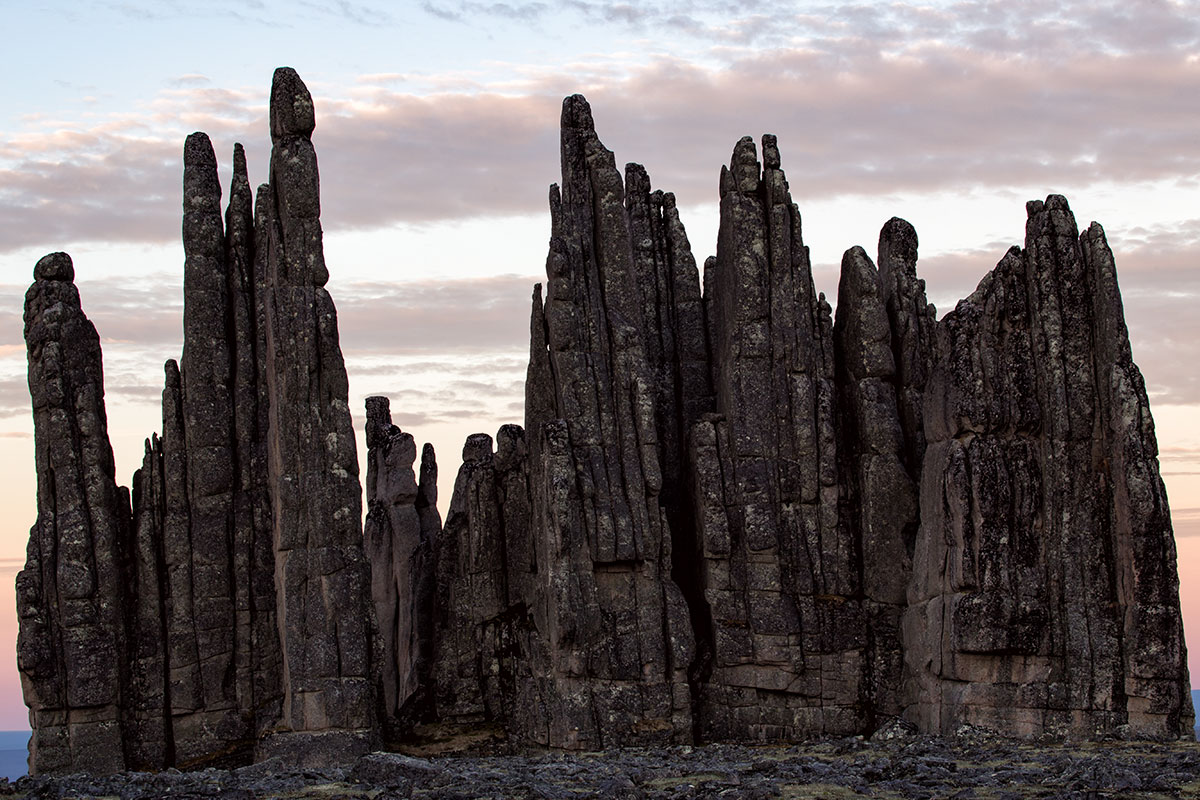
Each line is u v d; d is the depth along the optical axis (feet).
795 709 208.64
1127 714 192.65
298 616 198.29
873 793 156.97
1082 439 198.90
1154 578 192.24
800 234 219.20
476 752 206.39
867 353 217.97
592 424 209.46
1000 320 203.21
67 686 196.65
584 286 214.28
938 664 199.82
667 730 202.39
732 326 217.15
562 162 223.71
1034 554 198.08
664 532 209.46
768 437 214.28
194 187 211.20
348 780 170.40
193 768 199.52
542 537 206.59
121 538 204.44
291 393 201.26
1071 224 203.82
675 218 231.91
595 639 203.00
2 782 172.24
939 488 201.67
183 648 202.08
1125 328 199.21
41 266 205.26
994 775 163.73
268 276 207.92
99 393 204.85
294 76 208.64
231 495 206.69
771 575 210.38
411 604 240.32
